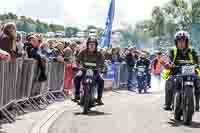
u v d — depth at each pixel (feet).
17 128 26.99
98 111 36.42
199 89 31.65
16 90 32.27
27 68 34.30
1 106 28.32
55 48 45.39
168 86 34.58
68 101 42.86
